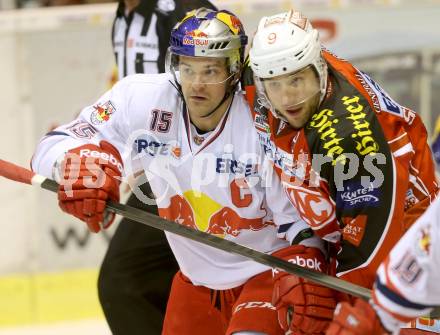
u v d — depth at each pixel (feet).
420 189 27.76
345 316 23.72
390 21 45.80
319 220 26.76
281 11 45.14
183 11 33.99
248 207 28.45
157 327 34.99
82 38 45.03
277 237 29.27
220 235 29.35
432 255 22.62
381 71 46.19
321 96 25.82
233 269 29.63
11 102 44.96
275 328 27.86
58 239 45.91
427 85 46.26
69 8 44.98
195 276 30.22
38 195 45.50
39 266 45.91
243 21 44.93
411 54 46.03
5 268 45.73
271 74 25.25
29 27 44.68
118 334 35.45
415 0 45.73
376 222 25.54
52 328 43.88
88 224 27.89
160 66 34.71
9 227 45.47
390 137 26.53
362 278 26.17
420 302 23.09
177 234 27.43
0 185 45.14
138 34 34.94
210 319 30.91
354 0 45.50
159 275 34.96
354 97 25.91
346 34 45.75
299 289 26.68
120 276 34.73
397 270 23.11
